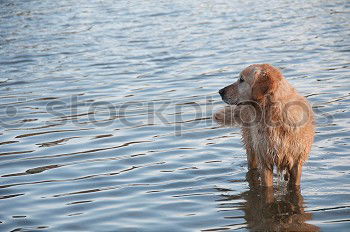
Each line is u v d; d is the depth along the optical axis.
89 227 6.82
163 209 7.31
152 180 8.30
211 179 8.32
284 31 18.14
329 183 8.01
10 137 10.19
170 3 23.95
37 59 15.84
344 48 15.73
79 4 24.23
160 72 14.18
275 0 23.98
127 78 13.78
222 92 8.37
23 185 8.16
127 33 18.56
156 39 17.64
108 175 8.50
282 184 8.12
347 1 23.00
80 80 13.76
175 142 9.84
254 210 7.23
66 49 16.81
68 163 8.99
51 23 20.45
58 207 7.42
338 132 9.96
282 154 7.69
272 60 14.78
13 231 6.74
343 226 6.70
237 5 23.06
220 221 6.94
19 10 23.14
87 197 7.73
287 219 6.97
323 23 19.08
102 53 16.23
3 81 13.88
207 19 20.38
